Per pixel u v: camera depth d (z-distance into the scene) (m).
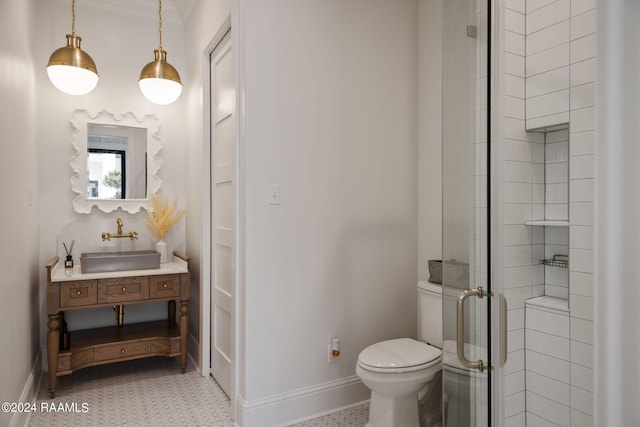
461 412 0.97
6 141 1.77
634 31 0.63
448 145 1.00
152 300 2.83
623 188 0.63
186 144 3.46
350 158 2.43
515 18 0.73
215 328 2.82
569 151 0.66
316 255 2.31
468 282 0.91
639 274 0.63
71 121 3.08
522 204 0.72
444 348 1.06
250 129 2.11
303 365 2.27
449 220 1.02
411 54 2.68
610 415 0.64
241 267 2.19
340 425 2.20
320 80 2.32
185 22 3.43
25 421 2.14
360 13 2.47
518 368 0.73
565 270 0.67
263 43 2.14
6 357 1.75
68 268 2.91
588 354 0.65
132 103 3.30
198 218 3.04
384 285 2.55
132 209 3.29
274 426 2.16
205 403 2.46
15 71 2.01
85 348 2.70
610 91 0.63
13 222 1.92
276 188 2.19
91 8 3.16
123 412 2.34
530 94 0.71
